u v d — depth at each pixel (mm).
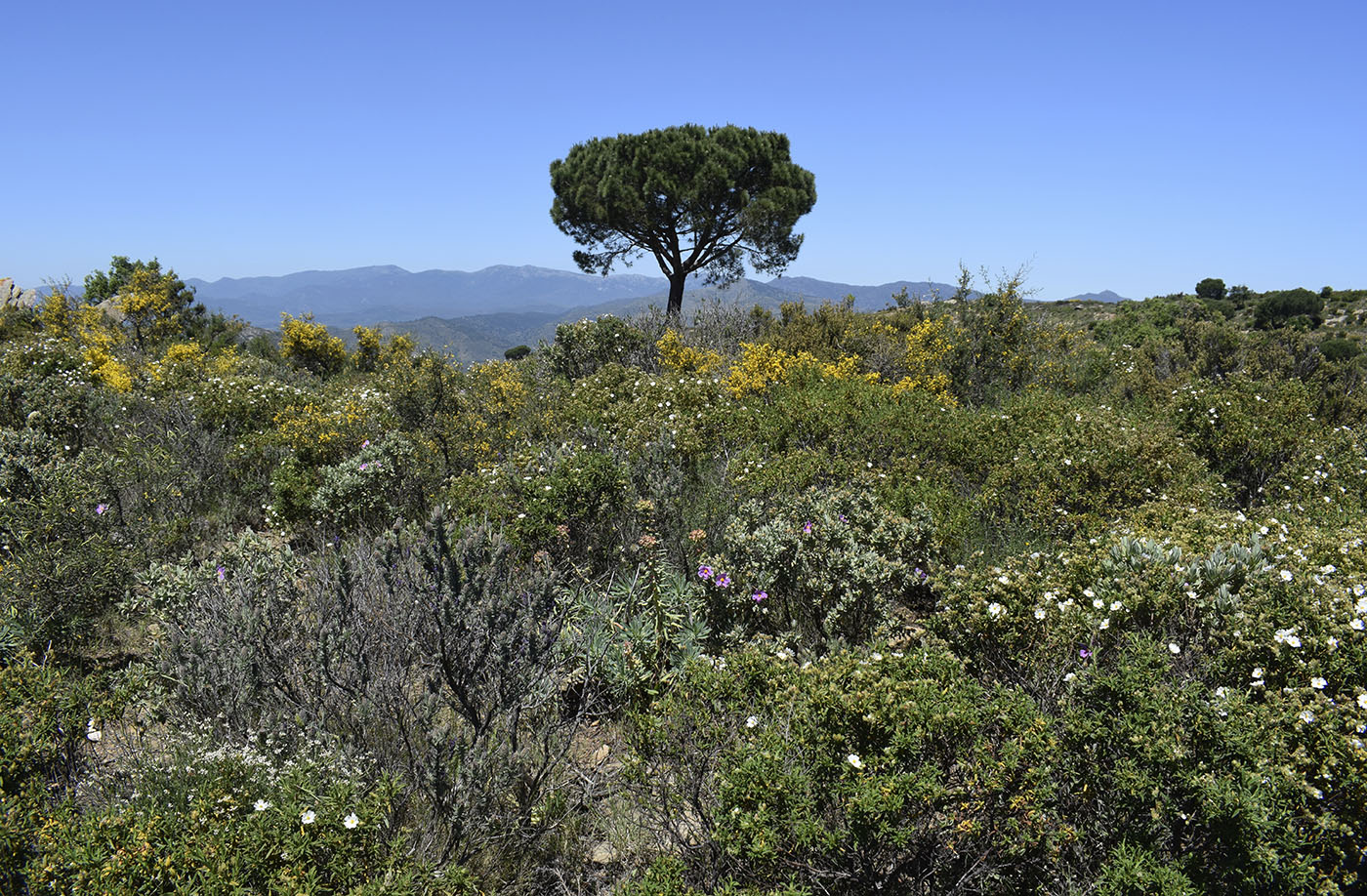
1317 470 6297
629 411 8188
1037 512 5617
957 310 13047
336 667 3189
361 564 3930
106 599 4664
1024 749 2352
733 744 2672
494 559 3654
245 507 6867
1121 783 2295
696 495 6113
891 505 5586
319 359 19938
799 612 4418
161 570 4504
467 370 10328
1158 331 15039
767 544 4383
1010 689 2910
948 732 2482
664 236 25016
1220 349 12102
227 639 3342
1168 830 2340
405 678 3266
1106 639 3115
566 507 5164
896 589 4406
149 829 2199
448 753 2855
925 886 2379
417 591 3379
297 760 2650
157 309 20453
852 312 14680
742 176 24188
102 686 3330
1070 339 14391
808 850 2320
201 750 2717
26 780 2609
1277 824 2156
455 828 2637
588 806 3025
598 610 4047
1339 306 45375
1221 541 3887
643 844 2797
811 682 2781
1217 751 2350
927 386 10883
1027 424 7355
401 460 6605
